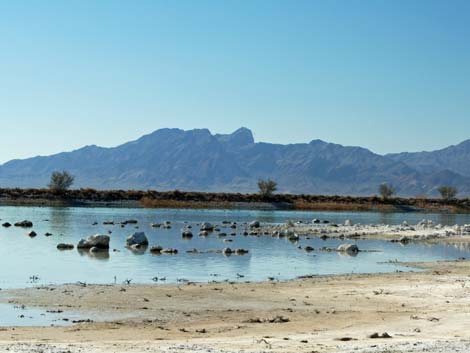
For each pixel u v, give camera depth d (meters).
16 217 95.12
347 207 160.75
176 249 51.16
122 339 21.22
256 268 41.31
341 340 20.61
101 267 40.88
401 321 24.36
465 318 24.67
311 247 53.22
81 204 142.62
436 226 80.88
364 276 37.41
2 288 31.94
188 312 26.55
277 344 19.64
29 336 21.48
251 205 156.00
